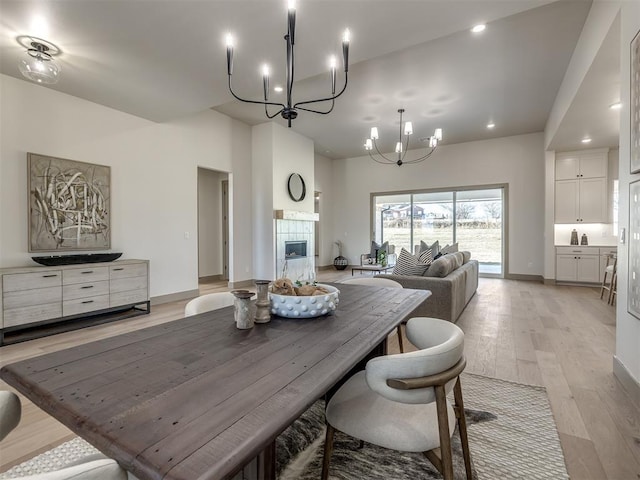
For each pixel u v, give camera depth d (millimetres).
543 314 4305
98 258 4016
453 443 1707
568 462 1559
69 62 3203
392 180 8828
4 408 898
